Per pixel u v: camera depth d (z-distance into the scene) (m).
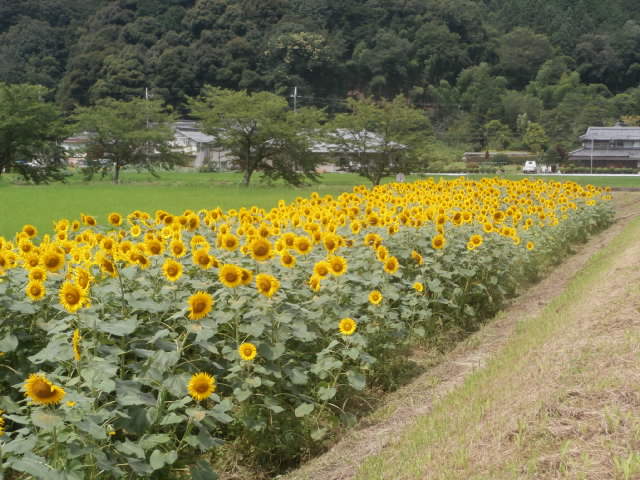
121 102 58.97
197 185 48.91
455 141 116.62
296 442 5.67
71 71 119.62
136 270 5.87
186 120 114.81
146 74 117.00
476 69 141.25
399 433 5.73
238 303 5.38
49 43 136.75
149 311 5.56
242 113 48.69
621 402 4.64
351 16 148.25
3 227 17.23
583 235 18.61
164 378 4.78
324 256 7.58
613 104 125.38
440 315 9.22
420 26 150.00
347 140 49.91
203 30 124.31
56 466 3.73
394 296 7.49
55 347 4.41
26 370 5.30
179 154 61.41
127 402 4.24
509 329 9.10
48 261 5.20
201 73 119.44
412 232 9.64
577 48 156.00
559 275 13.11
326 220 9.98
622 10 172.88
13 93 55.00
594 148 104.69
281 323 5.79
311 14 143.12
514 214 13.17
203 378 4.42
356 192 17.62
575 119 116.94
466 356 8.08
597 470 3.82
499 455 4.39
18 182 55.09
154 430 4.66
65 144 96.69
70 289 4.43
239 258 6.94
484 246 10.52
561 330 7.41
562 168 99.00
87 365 4.30
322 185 53.06
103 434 3.83
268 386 5.60
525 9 171.38
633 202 34.12
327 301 6.55
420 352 8.35
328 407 6.20
